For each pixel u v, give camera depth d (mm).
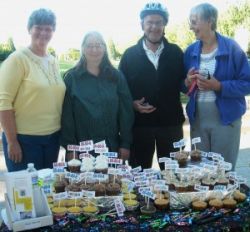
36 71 2914
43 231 2029
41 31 2908
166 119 3506
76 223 2117
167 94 3480
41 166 3039
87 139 3121
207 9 3141
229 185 2490
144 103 3457
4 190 4816
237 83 3152
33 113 2945
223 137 3270
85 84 3145
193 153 2879
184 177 2463
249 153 6551
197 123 3363
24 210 2045
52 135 3043
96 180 2500
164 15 3359
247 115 8680
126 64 3518
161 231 2043
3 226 2119
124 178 2555
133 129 3570
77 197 2316
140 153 3611
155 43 3451
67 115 3104
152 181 2430
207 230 2055
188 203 2348
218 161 2693
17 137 2979
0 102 2877
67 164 2764
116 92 3205
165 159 2689
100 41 3111
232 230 2092
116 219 2170
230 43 3213
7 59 2926
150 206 2305
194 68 3201
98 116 3090
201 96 3275
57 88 3018
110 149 3164
